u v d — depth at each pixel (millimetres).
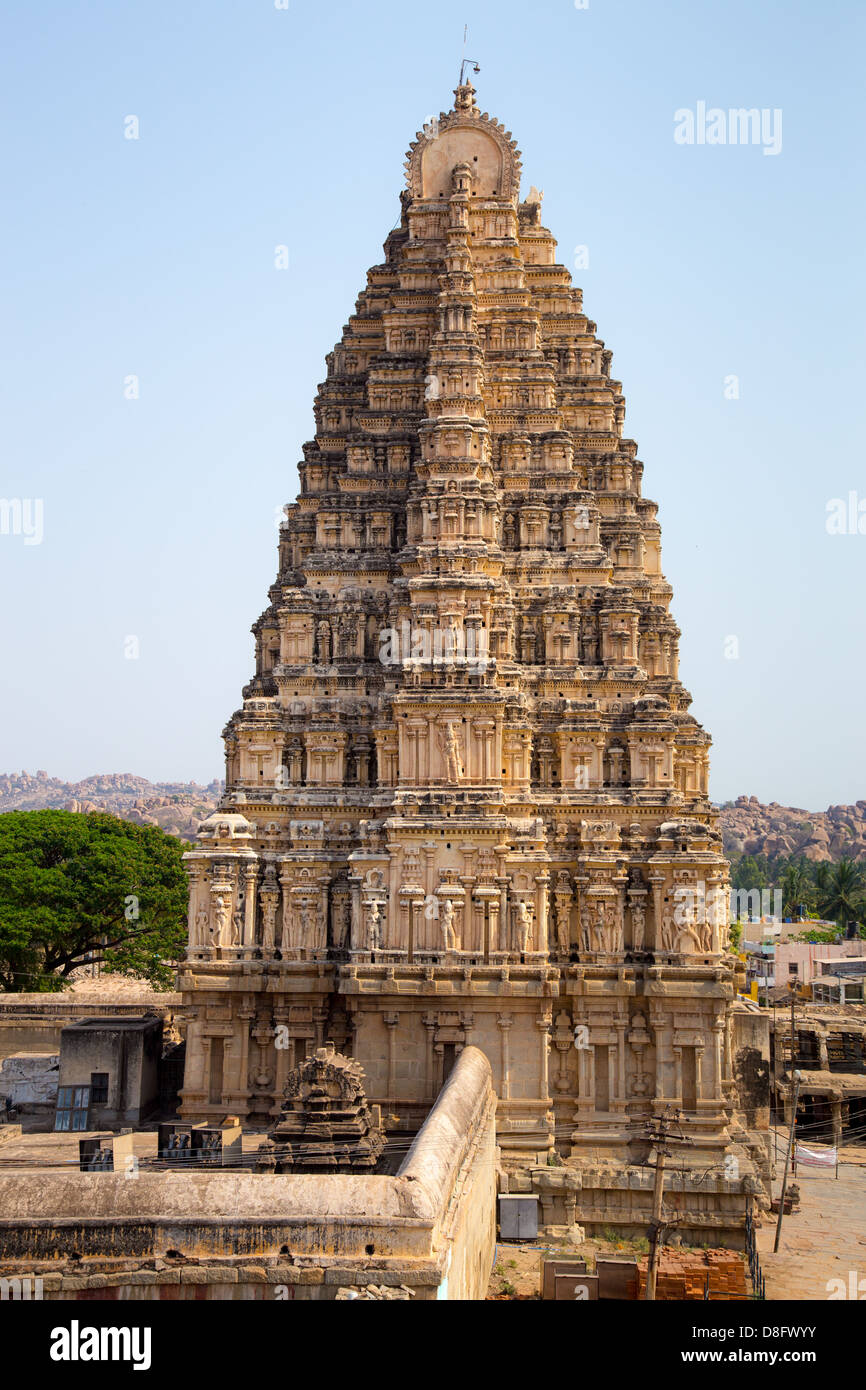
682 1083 56625
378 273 79500
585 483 75500
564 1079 57594
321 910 58844
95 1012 75312
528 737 61750
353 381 75938
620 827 62312
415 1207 32344
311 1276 31406
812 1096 87000
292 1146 41031
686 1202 54125
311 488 74188
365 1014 56312
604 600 67500
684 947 57375
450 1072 55344
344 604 65812
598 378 77250
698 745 74938
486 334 74062
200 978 57812
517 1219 52188
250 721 62688
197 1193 32938
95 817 101438
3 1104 64562
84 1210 32500
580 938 58812
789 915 169750
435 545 62906
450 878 56938
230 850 59156
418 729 59156
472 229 76312
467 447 64688
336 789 62281
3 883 90000
